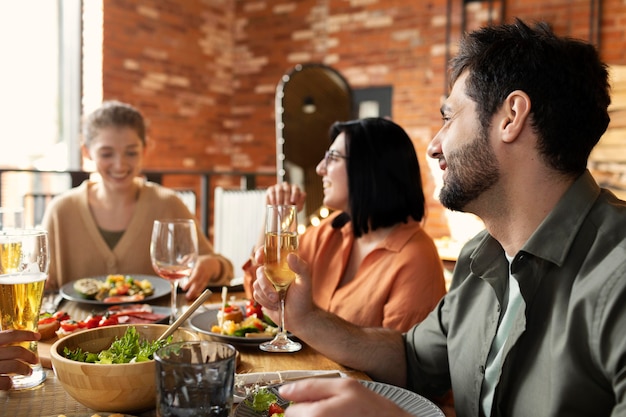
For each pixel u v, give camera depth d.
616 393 0.82
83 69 5.29
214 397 0.75
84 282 1.78
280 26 6.42
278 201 1.90
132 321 1.39
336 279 1.74
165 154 6.04
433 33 5.48
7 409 0.97
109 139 2.16
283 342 1.28
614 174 4.65
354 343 1.24
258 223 5.21
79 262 2.18
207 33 6.44
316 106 4.94
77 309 1.62
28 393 1.04
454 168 1.02
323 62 6.14
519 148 0.96
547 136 0.93
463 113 1.00
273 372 1.10
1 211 1.65
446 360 1.26
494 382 1.08
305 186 4.71
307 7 6.22
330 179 1.72
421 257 1.56
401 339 1.32
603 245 0.90
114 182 2.19
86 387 0.90
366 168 1.66
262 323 1.45
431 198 5.41
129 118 2.20
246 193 5.18
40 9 5.03
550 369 0.92
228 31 6.70
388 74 5.74
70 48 5.24
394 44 5.70
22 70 4.91
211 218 6.53
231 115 6.76
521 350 0.98
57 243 2.16
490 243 1.12
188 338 1.05
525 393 0.96
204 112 6.47
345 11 5.98
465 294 1.19
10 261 1.08
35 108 5.02
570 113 0.93
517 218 0.99
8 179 4.77
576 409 0.88
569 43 0.95
